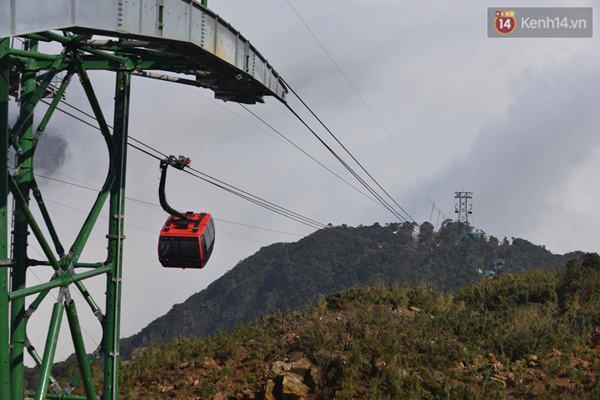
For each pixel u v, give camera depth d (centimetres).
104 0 1486
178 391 2436
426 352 2464
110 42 1825
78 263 2111
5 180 1410
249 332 2936
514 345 2577
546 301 3412
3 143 1405
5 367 1411
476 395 2144
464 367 2400
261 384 2347
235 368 2564
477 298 3706
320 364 2338
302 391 2209
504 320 3075
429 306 3192
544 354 2523
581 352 2550
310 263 18875
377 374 2273
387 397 2134
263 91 2677
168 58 2198
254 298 18500
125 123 2133
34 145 1972
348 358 2334
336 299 3166
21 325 1919
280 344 2608
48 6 1315
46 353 1698
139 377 2653
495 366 2416
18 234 1966
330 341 2491
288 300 17438
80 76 1864
